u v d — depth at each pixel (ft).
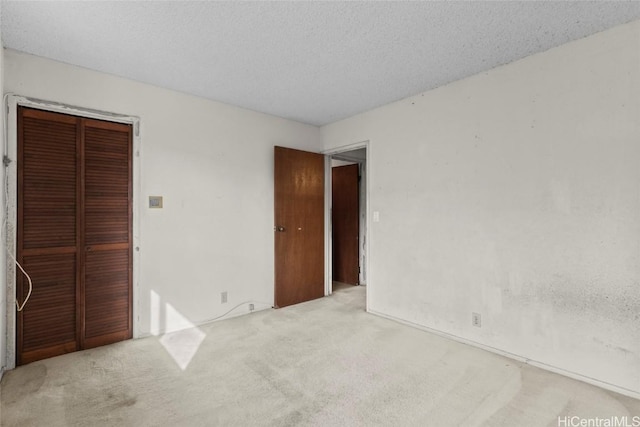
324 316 11.55
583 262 7.20
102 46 7.47
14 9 6.03
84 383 7.00
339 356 8.41
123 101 9.14
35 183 7.90
